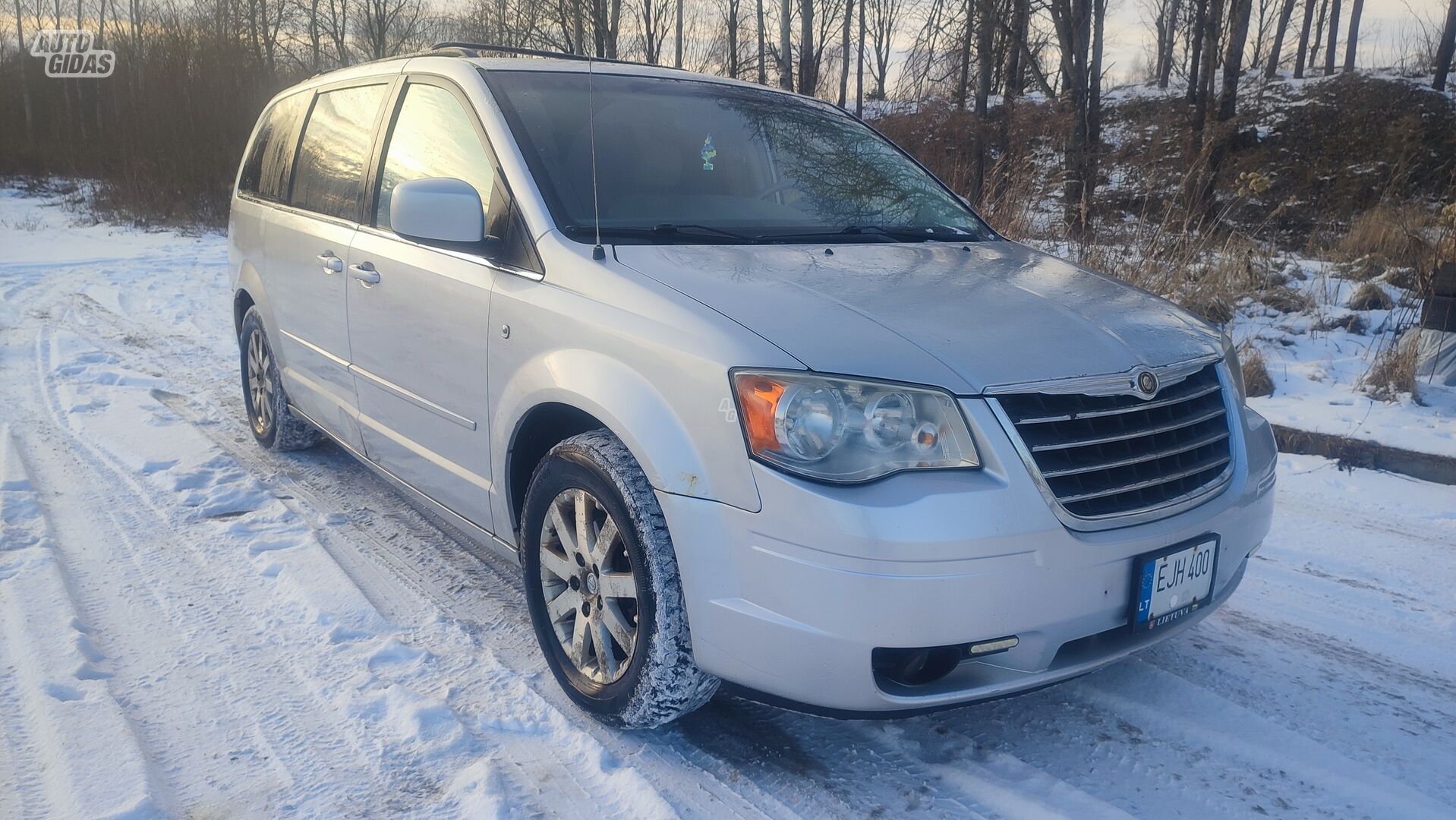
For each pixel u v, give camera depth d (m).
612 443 2.60
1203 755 2.67
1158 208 9.77
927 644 2.16
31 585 3.40
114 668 2.95
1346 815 2.43
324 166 4.30
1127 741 2.73
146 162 20.23
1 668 2.88
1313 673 3.12
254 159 5.25
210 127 20.41
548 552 2.83
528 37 22.77
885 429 2.22
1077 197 10.66
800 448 2.22
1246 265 8.04
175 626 3.22
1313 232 11.45
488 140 3.21
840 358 2.28
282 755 2.54
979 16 14.63
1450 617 3.51
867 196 3.62
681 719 2.80
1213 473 2.64
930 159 13.47
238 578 3.59
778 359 2.29
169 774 2.45
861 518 2.14
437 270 3.26
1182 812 2.42
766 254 2.93
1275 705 2.92
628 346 2.53
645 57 28.42
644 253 2.83
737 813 2.38
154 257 13.79
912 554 2.12
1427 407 5.64
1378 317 7.22
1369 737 2.77
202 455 4.99
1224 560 2.61
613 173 3.19
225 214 19.02
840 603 2.16
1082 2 12.46
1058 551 2.24
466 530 3.37
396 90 3.87
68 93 28.17
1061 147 15.93
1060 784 2.52
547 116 3.29
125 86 22.48
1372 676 3.11
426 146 3.56
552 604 2.84
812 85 20.66
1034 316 2.60
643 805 2.37
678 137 3.47
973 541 2.15
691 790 2.47
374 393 3.75
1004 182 9.30
